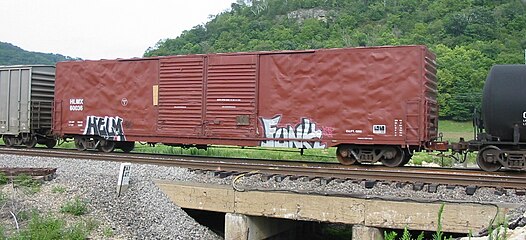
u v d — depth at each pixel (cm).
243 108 1547
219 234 1256
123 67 1744
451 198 1012
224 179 1230
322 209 1065
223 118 1573
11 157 1545
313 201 1071
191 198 1184
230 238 1142
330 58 1448
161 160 1435
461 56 6569
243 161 1530
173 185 1205
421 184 1071
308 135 1477
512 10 8762
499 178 1137
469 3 9669
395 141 1381
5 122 2020
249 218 1149
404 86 1372
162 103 1669
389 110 1388
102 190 1163
